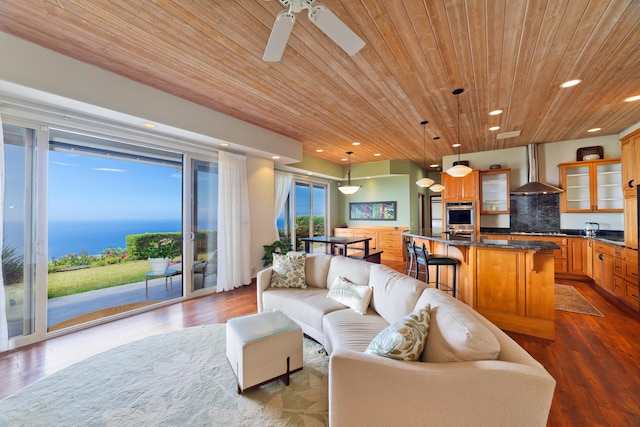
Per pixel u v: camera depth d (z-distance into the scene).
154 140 3.53
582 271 4.70
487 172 5.79
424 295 1.85
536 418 1.03
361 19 1.88
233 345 1.94
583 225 5.10
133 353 2.38
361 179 8.41
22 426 1.57
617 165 4.80
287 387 1.92
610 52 2.26
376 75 2.68
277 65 2.53
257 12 1.85
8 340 2.41
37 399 1.79
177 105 3.28
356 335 1.92
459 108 3.54
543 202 5.44
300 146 5.33
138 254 4.00
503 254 2.94
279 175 6.40
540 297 2.75
